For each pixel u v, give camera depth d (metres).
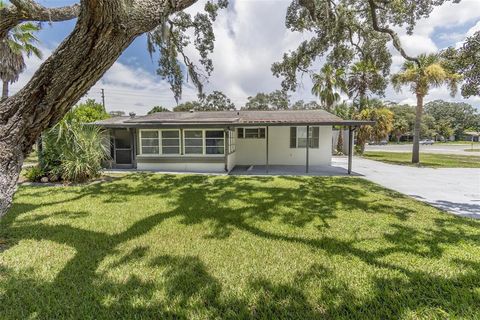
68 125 8.00
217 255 3.16
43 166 8.37
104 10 1.88
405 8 6.20
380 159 16.59
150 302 2.24
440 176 9.80
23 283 2.51
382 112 18.41
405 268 2.81
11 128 2.31
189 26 7.29
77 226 4.18
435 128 56.12
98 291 2.39
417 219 4.59
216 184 8.00
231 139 11.95
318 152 13.05
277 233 3.92
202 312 2.12
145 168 11.27
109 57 2.23
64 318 2.05
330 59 8.05
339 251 3.26
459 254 3.14
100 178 8.84
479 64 4.74
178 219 4.60
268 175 9.87
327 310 2.13
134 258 3.06
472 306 2.15
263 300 2.27
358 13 7.02
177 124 10.42
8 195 2.39
